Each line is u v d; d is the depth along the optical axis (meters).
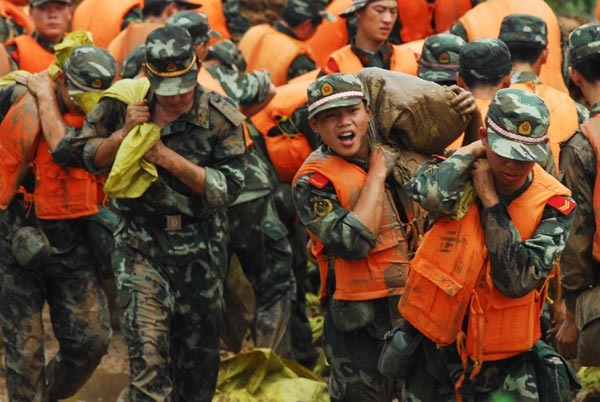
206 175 15.23
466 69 16.00
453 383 12.77
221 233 16.22
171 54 14.70
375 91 14.47
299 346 21.47
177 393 16.52
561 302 17.66
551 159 14.77
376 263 14.38
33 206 17.36
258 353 18.23
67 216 17.20
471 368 12.58
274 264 20.14
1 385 20.36
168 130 15.26
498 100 11.80
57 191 17.12
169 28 14.91
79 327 17.58
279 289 20.22
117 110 15.49
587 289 15.03
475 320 12.35
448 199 12.12
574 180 14.72
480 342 12.34
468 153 12.18
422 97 14.30
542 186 12.33
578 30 15.30
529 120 11.66
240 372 18.23
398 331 13.11
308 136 20.56
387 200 14.47
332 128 14.16
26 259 17.00
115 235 15.91
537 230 12.23
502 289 12.19
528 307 12.48
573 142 14.79
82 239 17.64
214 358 16.38
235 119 15.54
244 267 20.27
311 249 15.51
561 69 21.92
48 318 23.97
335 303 14.66
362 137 14.33
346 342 14.84
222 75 19.81
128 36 21.92
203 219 15.84
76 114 17.00
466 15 22.22
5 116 17.12
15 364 17.48
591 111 14.97
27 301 17.45
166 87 14.79
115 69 16.73
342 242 14.04
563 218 12.28
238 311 20.72
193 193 15.55
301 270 21.70
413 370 13.18
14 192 17.16
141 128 14.93
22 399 17.48
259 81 19.98
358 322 14.48
